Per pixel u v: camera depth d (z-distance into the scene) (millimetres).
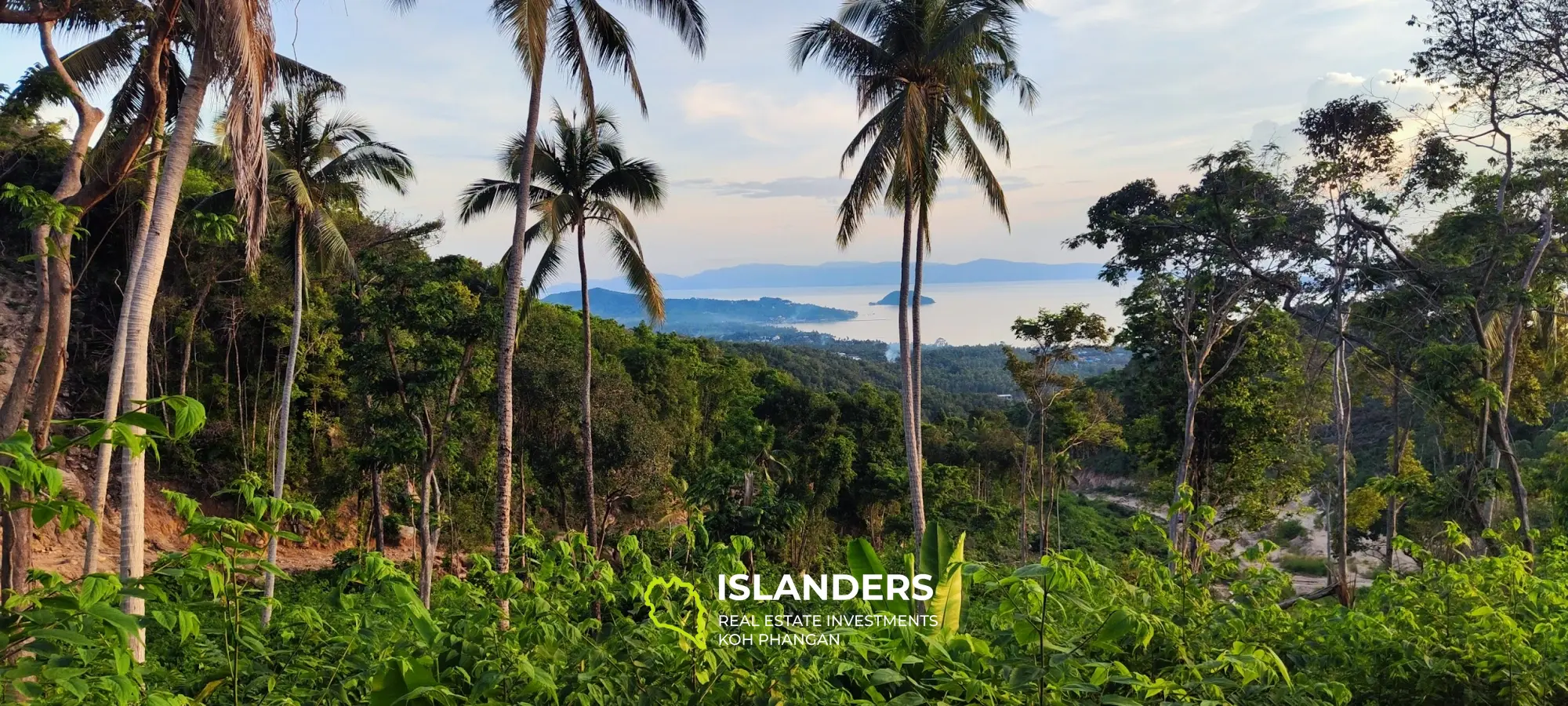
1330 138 19391
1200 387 21625
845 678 3887
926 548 4500
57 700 2637
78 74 11828
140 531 8086
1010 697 3279
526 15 11844
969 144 16078
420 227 25859
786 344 143625
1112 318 26672
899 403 37469
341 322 25375
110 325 23172
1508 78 17188
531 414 25594
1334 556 25328
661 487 27688
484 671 3467
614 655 3996
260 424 24859
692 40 13578
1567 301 19188
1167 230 21438
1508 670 4316
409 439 17922
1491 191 18594
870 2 14719
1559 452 16344
